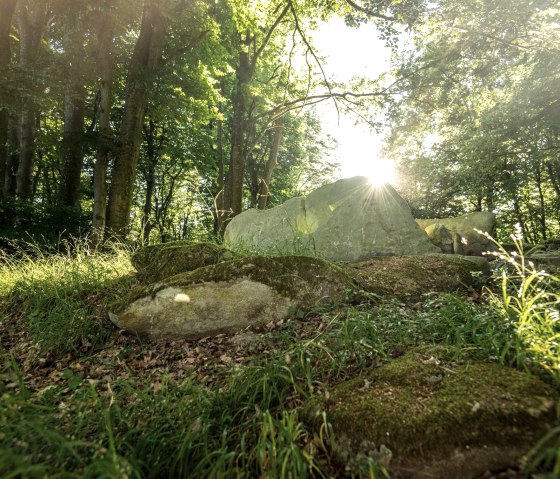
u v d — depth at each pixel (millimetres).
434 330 2846
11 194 14062
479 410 1828
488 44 11914
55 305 4699
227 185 15531
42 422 2039
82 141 9695
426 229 7547
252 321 3939
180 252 4949
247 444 2080
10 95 9727
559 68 11555
